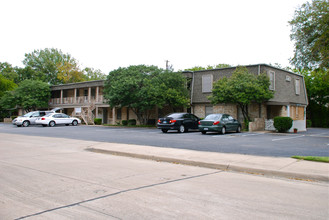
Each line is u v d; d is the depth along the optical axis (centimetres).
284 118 2120
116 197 528
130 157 1048
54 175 713
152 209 462
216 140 1508
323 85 3531
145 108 2714
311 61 1909
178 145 1299
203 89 2744
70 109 4238
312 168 764
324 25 1745
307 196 544
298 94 2958
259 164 827
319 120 3706
